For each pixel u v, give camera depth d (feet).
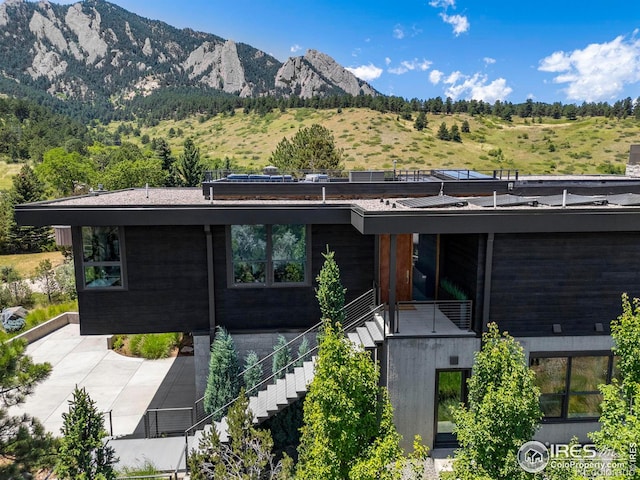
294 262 40.63
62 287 83.51
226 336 38.88
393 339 34.73
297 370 37.14
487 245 34.65
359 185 47.88
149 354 55.21
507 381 22.29
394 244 34.24
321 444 22.18
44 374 28.86
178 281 40.09
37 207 36.45
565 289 35.99
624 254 35.96
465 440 23.36
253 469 27.35
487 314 35.45
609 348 36.68
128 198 48.34
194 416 39.55
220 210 37.42
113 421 40.88
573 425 36.73
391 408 23.57
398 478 21.74
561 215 33.83
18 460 26.63
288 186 47.14
